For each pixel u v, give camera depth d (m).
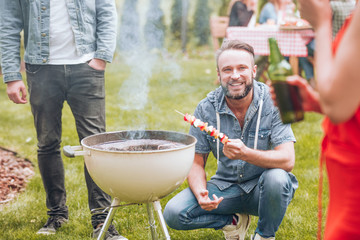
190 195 2.22
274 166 2.09
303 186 3.15
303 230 2.54
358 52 1.05
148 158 1.70
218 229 2.37
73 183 3.29
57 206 2.63
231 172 2.27
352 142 1.22
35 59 2.39
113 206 1.91
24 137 4.38
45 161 2.54
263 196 2.09
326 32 1.17
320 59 1.15
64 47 2.40
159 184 1.77
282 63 1.54
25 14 2.43
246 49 2.08
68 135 4.36
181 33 11.32
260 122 2.17
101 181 1.81
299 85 1.34
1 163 3.64
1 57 2.44
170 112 5.18
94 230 2.51
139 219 2.76
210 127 1.99
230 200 2.24
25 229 2.63
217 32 6.54
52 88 2.42
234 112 2.21
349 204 1.25
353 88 1.07
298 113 1.45
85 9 2.42
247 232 2.57
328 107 1.12
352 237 1.25
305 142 4.05
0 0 2.41
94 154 1.78
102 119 2.52
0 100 5.89
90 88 2.44
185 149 1.79
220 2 11.58
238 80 2.05
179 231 2.61
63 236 2.52
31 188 3.23
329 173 1.32
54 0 2.37
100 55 2.42
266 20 6.00
